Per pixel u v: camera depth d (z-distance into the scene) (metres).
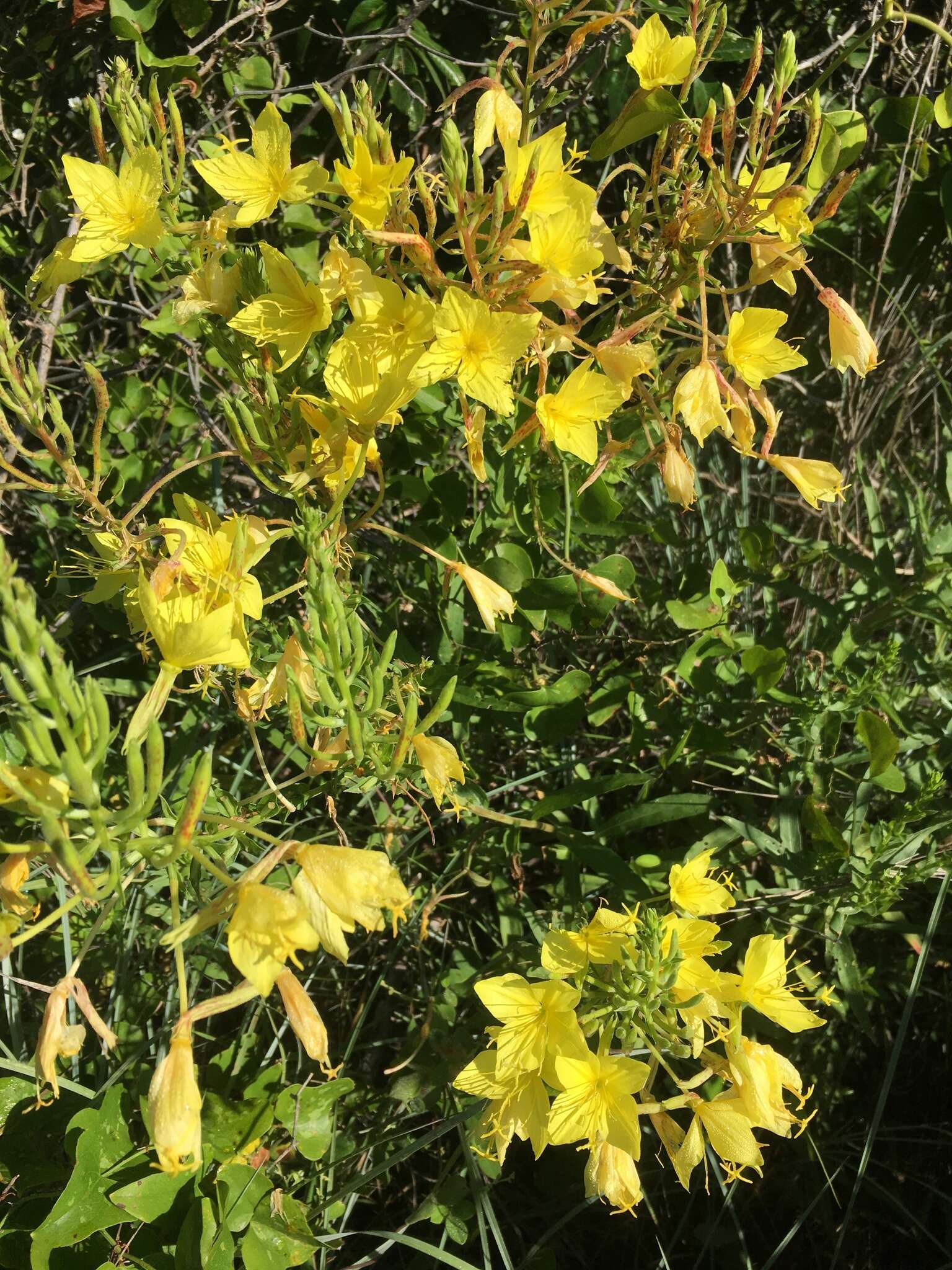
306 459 0.43
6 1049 0.47
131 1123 0.48
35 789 0.31
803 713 0.56
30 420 0.40
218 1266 0.42
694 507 0.74
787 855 0.55
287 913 0.33
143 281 0.68
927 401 0.84
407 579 0.62
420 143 0.69
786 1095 0.58
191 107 0.65
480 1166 0.51
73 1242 0.41
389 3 0.65
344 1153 0.53
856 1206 0.60
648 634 0.64
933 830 0.56
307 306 0.41
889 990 0.61
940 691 0.60
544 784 0.65
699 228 0.45
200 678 0.44
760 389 0.48
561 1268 0.58
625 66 0.64
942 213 0.76
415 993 0.60
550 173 0.41
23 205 0.63
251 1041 0.53
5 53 0.63
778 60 0.41
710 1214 0.56
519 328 0.38
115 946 0.55
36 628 0.29
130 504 0.64
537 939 0.56
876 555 0.59
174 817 0.37
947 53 0.74
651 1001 0.39
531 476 0.52
